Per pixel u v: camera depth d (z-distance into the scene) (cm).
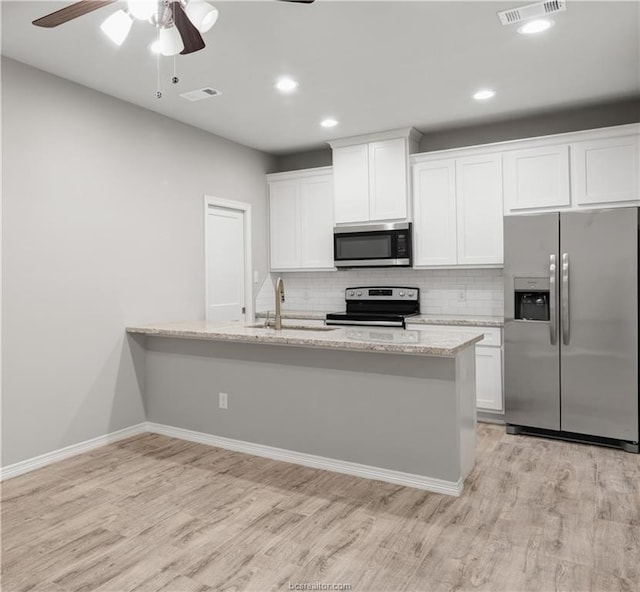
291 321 509
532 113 423
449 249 449
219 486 290
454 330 422
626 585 193
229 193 493
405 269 503
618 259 345
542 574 201
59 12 185
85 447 352
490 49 304
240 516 253
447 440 274
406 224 456
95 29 273
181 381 380
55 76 333
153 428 397
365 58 315
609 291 348
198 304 450
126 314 383
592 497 271
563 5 255
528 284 377
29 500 274
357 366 300
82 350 351
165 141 418
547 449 350
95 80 343
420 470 282
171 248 423
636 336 340
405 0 249
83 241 351
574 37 289
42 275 325
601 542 224
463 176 440
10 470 307
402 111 415
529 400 377
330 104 396
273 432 335
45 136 327
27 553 221
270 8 254
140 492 283
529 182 411
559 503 263
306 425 320
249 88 361
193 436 374
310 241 523
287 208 536
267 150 538
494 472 306
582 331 357
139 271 393
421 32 282
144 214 398
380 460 295
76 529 242
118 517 254
